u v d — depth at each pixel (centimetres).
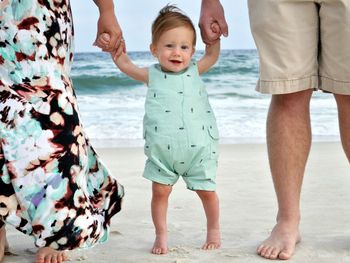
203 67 337
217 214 334
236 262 310
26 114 257
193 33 329
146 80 331
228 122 1088
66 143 257
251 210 435
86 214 258
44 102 261
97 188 283
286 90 318
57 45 270
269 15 313
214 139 325
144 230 374
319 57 322
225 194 498
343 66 311
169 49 325
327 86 320
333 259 313
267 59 318
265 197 486
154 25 331
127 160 704
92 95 1466
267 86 320
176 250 329
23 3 262
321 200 469
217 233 334
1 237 305
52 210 250
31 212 250
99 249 332
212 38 335
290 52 314
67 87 272
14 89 262
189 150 317
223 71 1764
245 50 1852
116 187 286
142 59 2506
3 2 262
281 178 332
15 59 263
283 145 329
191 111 321
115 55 328
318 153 753
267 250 318
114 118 1122
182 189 517
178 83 325
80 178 261
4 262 306
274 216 415
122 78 1584
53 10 268
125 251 328
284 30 312
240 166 656
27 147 254
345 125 329
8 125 257
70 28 282
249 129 1030
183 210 436
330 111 1175
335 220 398
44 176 252
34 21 263
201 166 322
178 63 327
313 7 313
